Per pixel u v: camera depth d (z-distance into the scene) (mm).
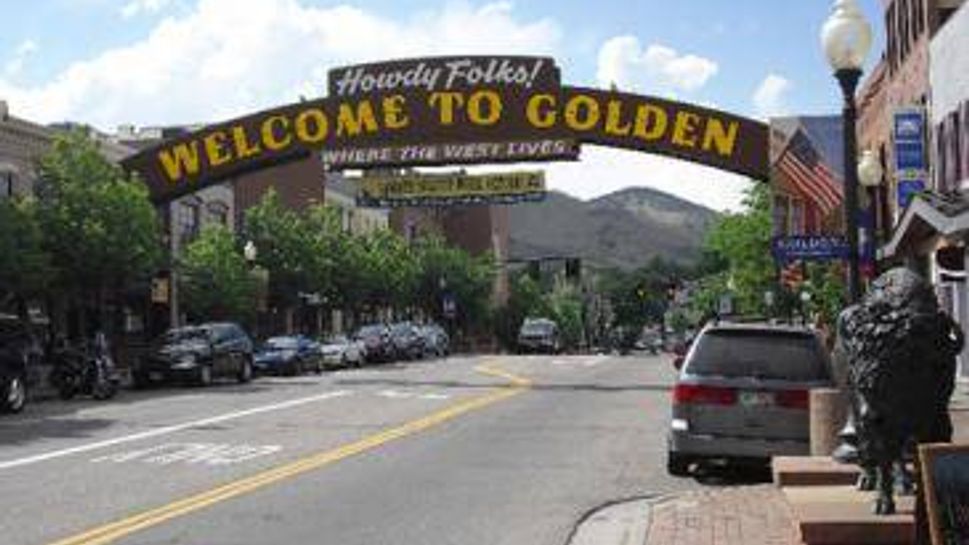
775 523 12531
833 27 14039
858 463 11891
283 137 43969
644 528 12719
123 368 47531
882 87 40031
